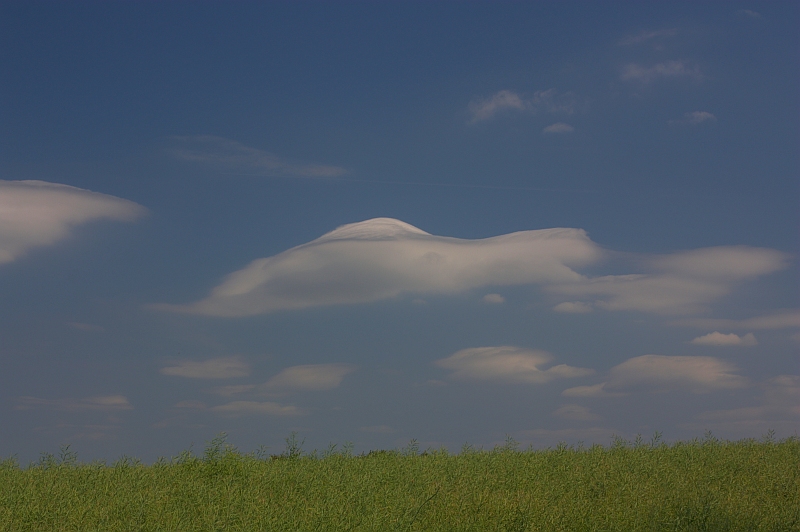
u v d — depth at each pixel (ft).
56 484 37.52
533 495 36.19
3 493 35.40
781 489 39.17
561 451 51.03
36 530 29.66
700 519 32.27
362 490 37.01
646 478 41.98
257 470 42.22
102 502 34.01
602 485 39.63
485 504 33.94
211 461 43.29
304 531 29.71
